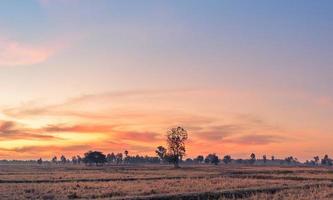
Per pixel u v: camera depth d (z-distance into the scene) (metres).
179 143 195.12
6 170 143.50
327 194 48.25
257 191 53.38
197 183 68.50
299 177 89.38
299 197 45.19
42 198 47.41
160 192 53.06
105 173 113.38
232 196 48.84
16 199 46.19
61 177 87.75
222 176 95.81
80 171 131.88
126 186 61.94
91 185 63.59
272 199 44.84
